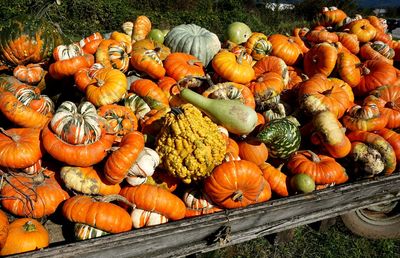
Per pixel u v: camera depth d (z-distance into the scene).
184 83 1.31
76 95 1.32
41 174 0.98
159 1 6.39
